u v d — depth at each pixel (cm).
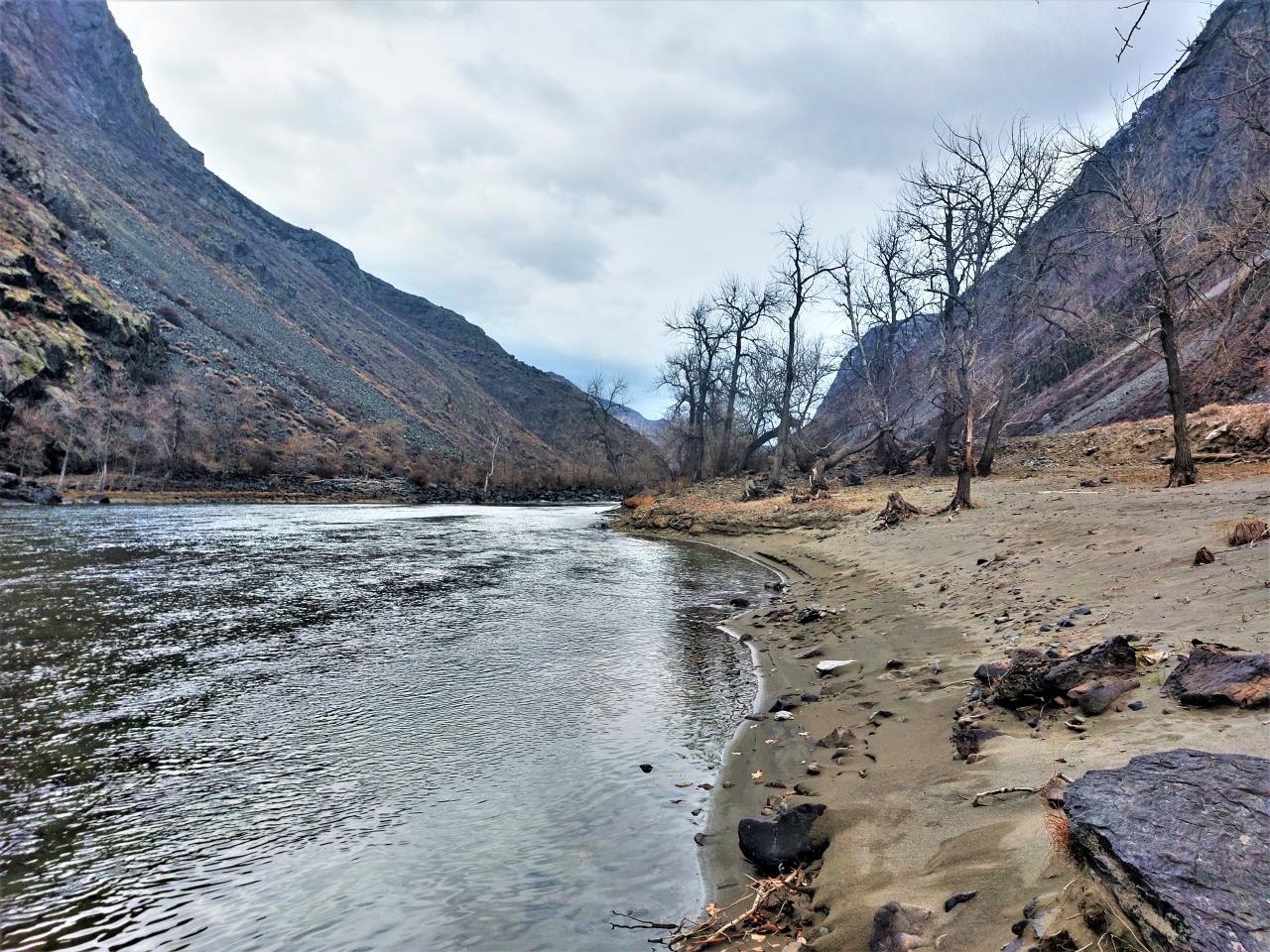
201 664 960
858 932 323
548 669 952
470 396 18450
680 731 716
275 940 390
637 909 407
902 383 3881
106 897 435
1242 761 292
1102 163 2041
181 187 15825
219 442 6725
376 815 540
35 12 15112
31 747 674
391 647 1076
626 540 3031
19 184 8500
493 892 431
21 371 5038
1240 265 1583
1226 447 2362
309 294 16825
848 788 508
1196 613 666
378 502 6756
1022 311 2895
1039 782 413
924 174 2995
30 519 3106
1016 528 1554
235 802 564
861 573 1609
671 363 6094
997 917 286
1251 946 187
